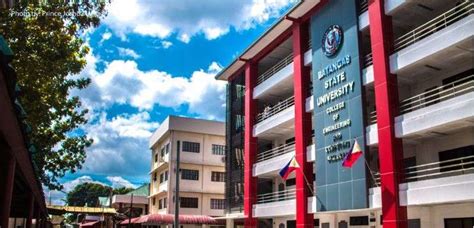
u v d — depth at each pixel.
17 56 13.86
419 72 23.84
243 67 42.12
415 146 24.73
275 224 37.28
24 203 16.28
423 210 23.16
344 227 28.67
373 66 24.91
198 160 53.16
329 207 27.30
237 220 43.72
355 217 27.83
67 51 15.06
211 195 53.31
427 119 21.38
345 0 28.20
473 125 20.91
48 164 22.50
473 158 21.16
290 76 33.75
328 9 29.81
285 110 33.94
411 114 22.41
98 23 13.35
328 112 28.48
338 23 28.64
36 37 14.35
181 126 52.91
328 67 29.02
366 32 26.95
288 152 35.06
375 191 23.98
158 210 57.34
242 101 42.00
